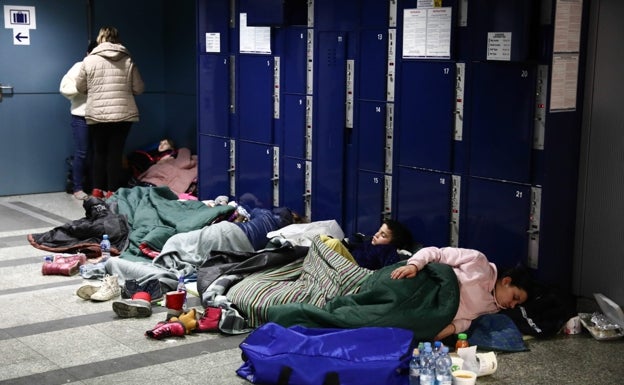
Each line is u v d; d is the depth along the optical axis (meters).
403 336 4.44
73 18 9.36
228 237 6.32
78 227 7.01
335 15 6.67
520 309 5.19
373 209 6.60
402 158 6.23
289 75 7.18
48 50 9.27
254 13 7.19
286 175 7.34
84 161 9.20
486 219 5.74
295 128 7.19
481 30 5.53
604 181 5.55
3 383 4.45
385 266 5.61
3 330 5.22
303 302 5.24
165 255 6.32
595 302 5.69
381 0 6.31
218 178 8.12
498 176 5.63
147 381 4.49
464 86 5.76
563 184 5.55
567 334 5.22
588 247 5.70
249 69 7.55
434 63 5.91
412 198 6.21
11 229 7.79
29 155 9.34
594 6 5.45
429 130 6.02
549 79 5.31
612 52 5.42
